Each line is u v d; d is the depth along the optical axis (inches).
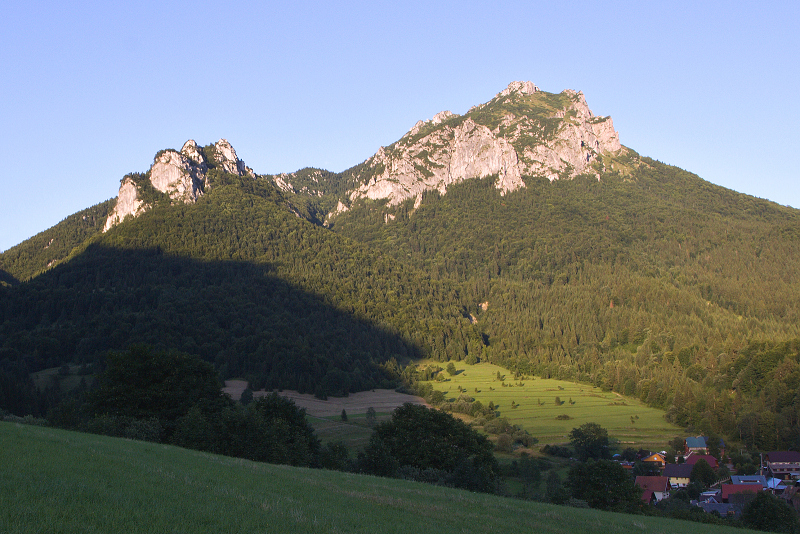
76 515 726.5
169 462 1363.2
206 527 773.3
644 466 4296.3
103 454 1272.1
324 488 1348.4
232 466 1496.1
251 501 995.3
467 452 2785.4
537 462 4296.3
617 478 2741.1
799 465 4291.3
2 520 657.0
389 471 2380.7
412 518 1130.0
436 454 2689.5
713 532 1704.0
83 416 2871.6
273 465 1758.1
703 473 4072.3
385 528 971.9
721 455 4886.8
